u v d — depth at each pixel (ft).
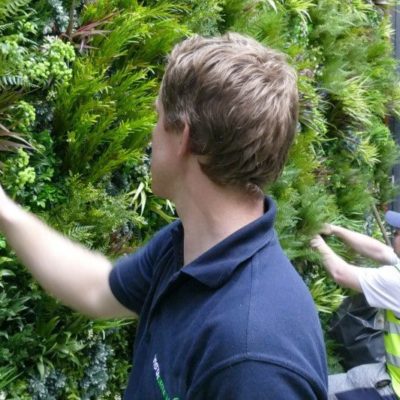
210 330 3.15
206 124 3.37
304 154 10.77
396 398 8.60
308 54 11.90
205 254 3.36
